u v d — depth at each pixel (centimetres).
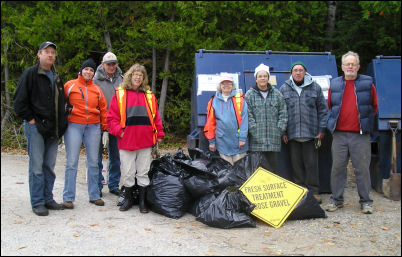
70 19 1041
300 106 545
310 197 481
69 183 513
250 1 1070
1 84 1199
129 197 512
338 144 520
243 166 500
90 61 516
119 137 495
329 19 1177
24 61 1116
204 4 1010
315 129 548
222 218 441
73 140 509
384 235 427
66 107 507
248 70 624
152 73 1139
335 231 439
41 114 479
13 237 415
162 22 999
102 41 1088
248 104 533
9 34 1088
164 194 489
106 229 439
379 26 1109
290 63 641
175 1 1070
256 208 467
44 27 1024
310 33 1184
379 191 623
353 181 682
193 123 716
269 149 529
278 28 1102
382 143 618
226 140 521
